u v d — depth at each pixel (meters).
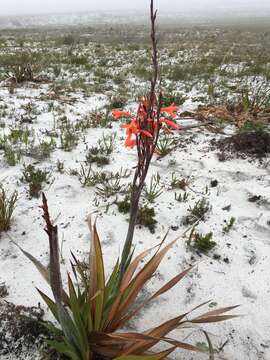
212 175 4.49
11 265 2.93
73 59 12.02
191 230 3.45
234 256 3.13
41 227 3.43
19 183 4.17
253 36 26.95
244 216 3.68
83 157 4.95
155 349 2.28
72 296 1.90
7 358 2.14
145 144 1.61
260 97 6.77
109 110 6.91
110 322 2.14
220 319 2.04
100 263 2.12
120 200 3.90
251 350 2.31
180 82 9.71
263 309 2.63
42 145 5.05
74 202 3.87
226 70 11.62
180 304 2.65
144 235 3.39
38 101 7.35
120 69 11.42
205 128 5.98
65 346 1.92
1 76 9.28
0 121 6.09
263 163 4.72
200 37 26.02
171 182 4.30
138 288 2.17
